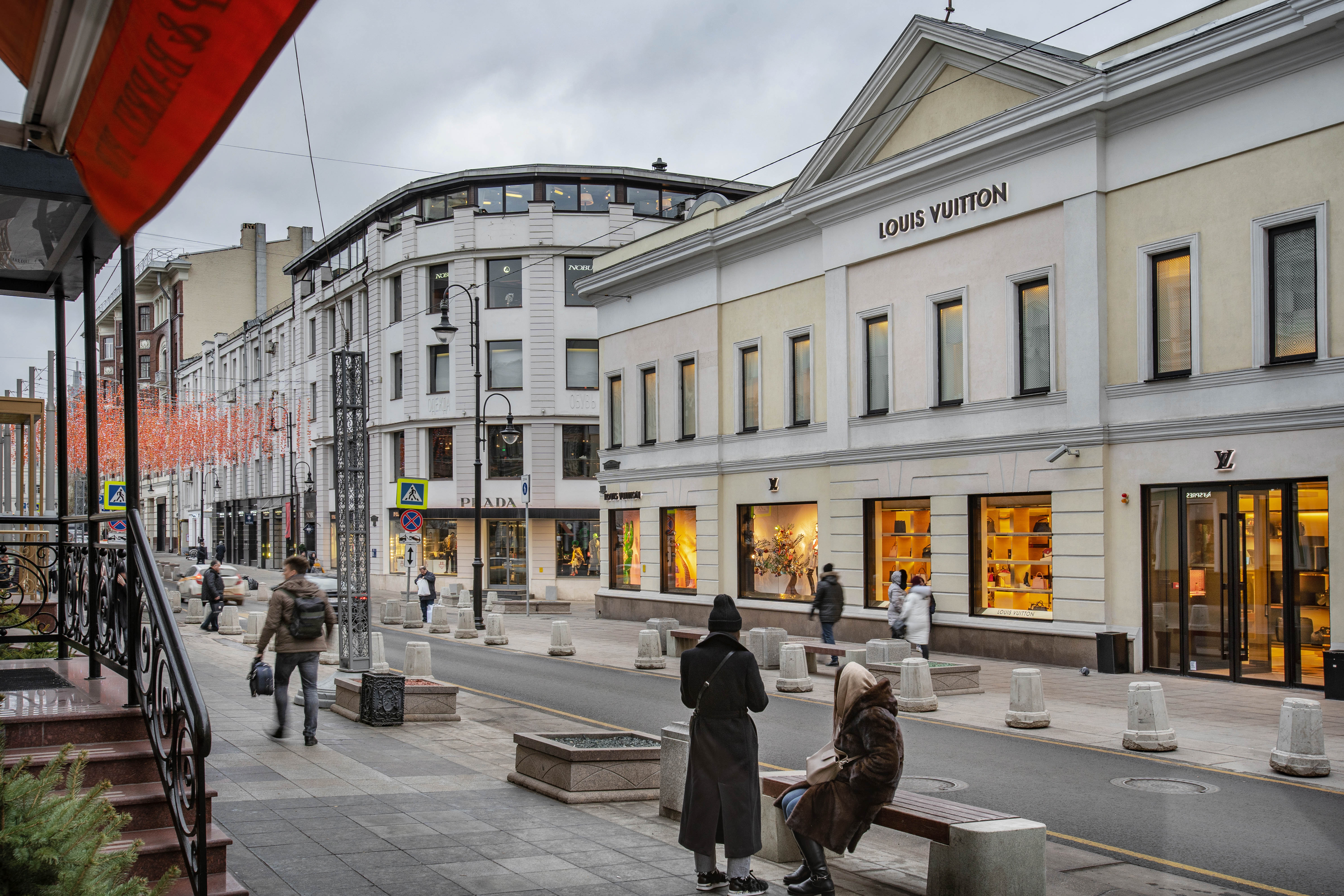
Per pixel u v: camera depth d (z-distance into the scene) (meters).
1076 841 8.80
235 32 2.93
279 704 11.88
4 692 7.51
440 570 48.75
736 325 30.44
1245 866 8.12
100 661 8.06
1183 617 19.09
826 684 19.16
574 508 47.38
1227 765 11.81
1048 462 21.09
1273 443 17.75
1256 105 18.20
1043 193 21.39
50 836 4.00
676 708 16.38
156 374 86.38
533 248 47.44
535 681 19.77
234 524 75.06
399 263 50.28
